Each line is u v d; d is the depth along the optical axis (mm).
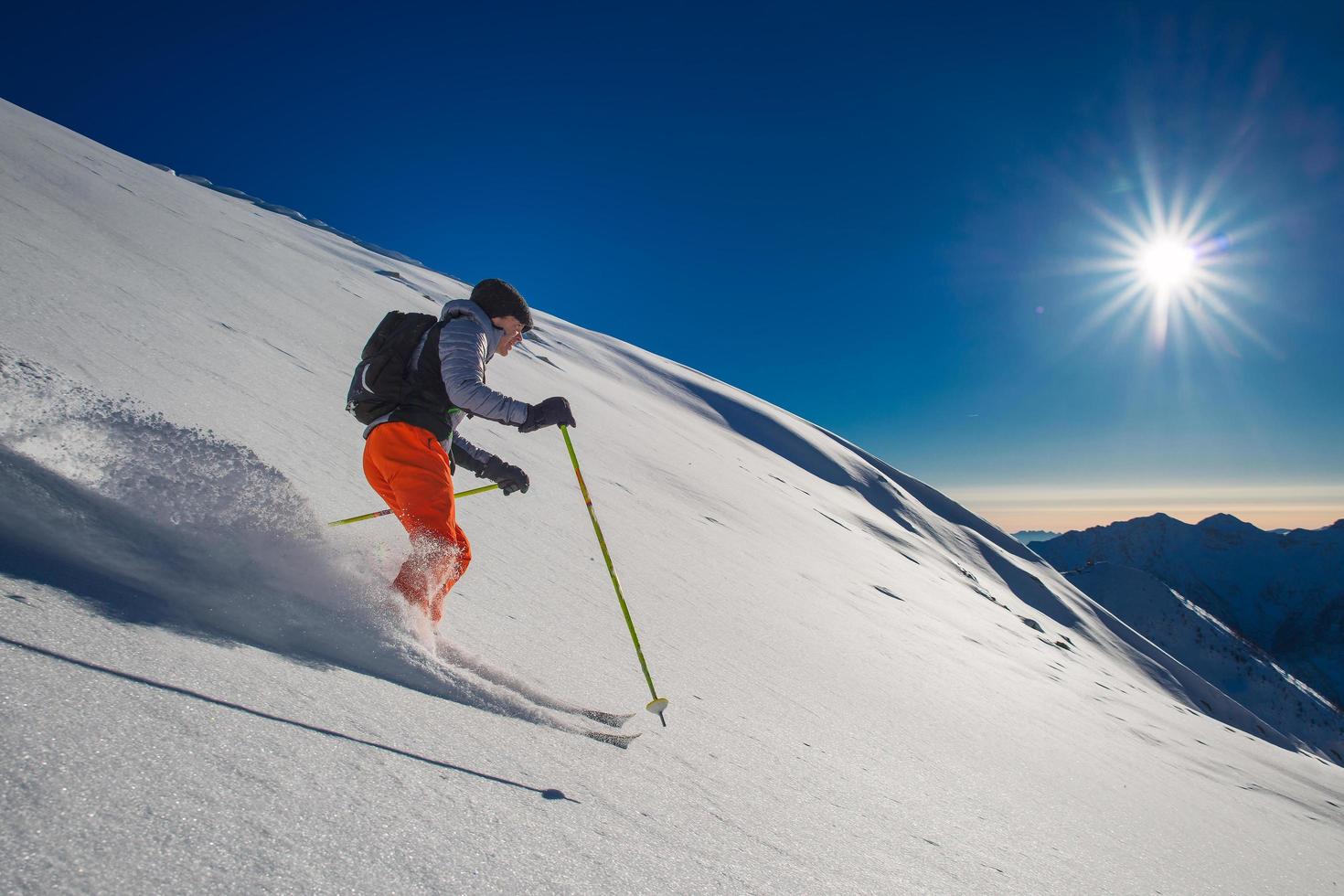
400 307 20391
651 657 3844
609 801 1794
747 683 4184
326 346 9656
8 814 885
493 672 2471
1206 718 21062
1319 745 136125
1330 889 5160
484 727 1926
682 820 1885
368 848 1143
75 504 1899
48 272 5852
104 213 10500
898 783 3416
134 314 6070
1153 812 5363
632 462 15117
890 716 4895
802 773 2906
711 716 3209
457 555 2631
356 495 4230
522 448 9992
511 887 1213
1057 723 7793
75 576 1633
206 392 4852
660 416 34906
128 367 4461
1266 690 148250
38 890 795
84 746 1065
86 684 1224
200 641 1632
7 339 3805
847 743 3756
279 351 7855
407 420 2703
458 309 2824
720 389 61688
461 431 9094
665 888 1462
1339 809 10633
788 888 1751
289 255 18672
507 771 1705
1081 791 5074
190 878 920
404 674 2035
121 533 1906
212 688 1428
